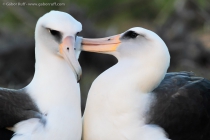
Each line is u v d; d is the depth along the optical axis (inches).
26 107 434.6
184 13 879.1
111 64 790.5
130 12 952.9
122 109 441.4
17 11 875.4
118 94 442.9
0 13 886.4
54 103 436.1
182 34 836.0
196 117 451.8
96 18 927.7
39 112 434.6
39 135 422.6
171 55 811.4
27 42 803.4
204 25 872.3
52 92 438.6
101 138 444.5
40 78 442.9
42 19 439.8
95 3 925.2
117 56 462.3
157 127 440.8
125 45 454.9
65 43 430.9
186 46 820.6
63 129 430.9
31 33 867.4
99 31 840.3
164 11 894.4
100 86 449.1
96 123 445.7
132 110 442.0
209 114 458.0
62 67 443.2
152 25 922.1
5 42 812.6
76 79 430.6
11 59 790.5
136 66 448.8
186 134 449.7
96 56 783.1
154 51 446.9
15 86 748.6
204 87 464.4
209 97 461.7
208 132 457.1
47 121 428.5
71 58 428.1
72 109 438.9
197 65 805.2
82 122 457.4
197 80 470.9
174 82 466.9
